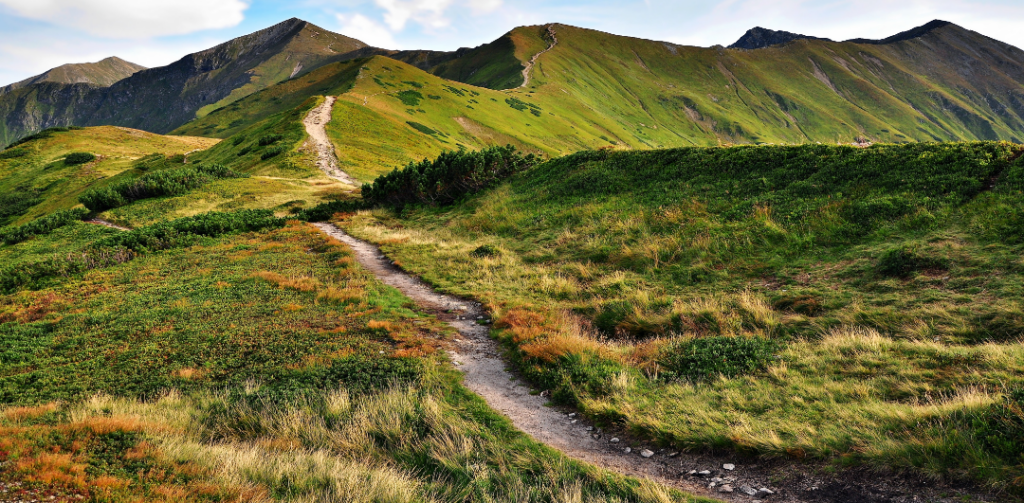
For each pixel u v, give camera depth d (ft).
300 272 71.46
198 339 47.16
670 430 25.90
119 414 29.12
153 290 66.59
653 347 38.96
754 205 67.21
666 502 19.88
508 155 126.52
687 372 33.99
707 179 80.43
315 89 585.63
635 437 26.89
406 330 46.73
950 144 63.77
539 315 47.83
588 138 444.55
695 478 22.57
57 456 20.84
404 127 296.92
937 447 19.74
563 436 27.89
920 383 27.07
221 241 98.63
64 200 249.34
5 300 70.28
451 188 121.70
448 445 26.11
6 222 244.42
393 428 28.17
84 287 73.26
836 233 55.88
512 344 42.34
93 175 296.51
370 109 304.91
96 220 142.10
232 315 53.52
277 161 210.18
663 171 88.69
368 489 21.33
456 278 66.28
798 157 75.61
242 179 173.17
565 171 105.81
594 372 33.81
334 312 53.11
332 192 157.38
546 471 23.45
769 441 23.07
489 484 22.53
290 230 104.22
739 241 60.34
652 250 64.03
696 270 57.11
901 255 46.47
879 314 39.73
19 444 21.79
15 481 18.39
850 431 22.88
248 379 37.78
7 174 331.36
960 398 23.85
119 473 20.56
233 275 71.20
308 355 41.32
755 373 32.78
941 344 32.91
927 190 56.80
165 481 20.45
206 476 21.53
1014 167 53.98
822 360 32.71
